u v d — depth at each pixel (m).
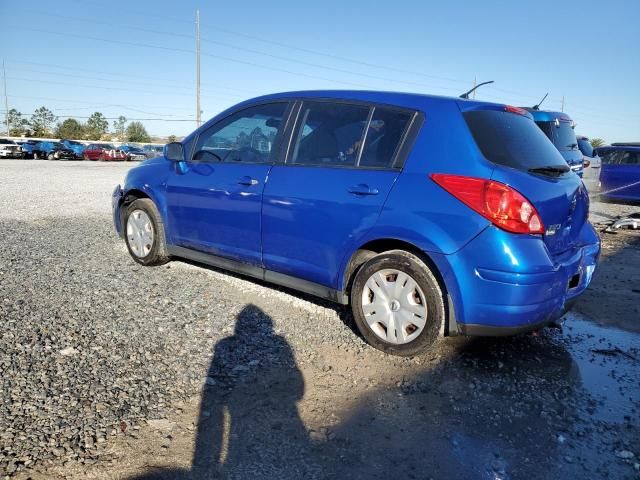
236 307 4.32
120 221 5.79
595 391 3.20
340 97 3.94
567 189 3.49
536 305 3.09
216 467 2.32
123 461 2.30
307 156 3.95
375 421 2.75
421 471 2.37
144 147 53.44
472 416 2.85
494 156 3.25
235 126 4.55
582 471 2.42
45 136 87.50
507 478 2.35
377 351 3.59
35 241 6.53
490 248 3.04
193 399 2.86
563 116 9.59
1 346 3.31
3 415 2.56
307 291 3.96
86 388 2.88
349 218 3.56
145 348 3.43
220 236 4.48
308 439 2.57
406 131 3.51
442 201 3.20
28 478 2.14
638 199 13.85
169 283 4.89
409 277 3.37
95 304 4.21
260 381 3.10
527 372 3.41
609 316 4.68
